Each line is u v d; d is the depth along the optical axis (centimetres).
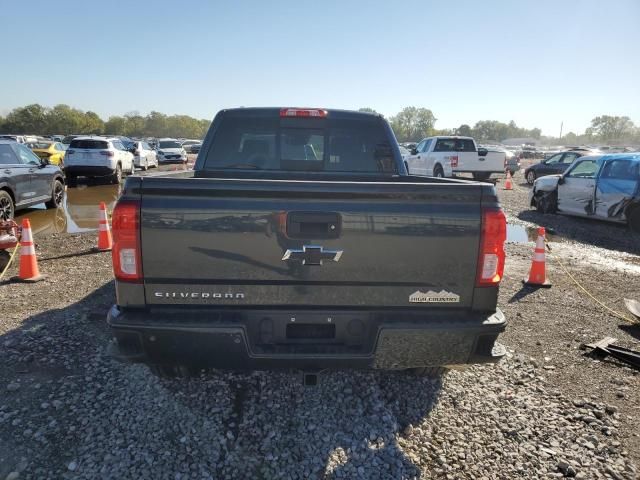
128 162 2278
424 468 282
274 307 283
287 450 293
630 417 343
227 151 483
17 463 276
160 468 274
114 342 298
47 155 2366
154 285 277
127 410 328
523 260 838
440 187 282
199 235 273
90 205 1433
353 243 279
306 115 481
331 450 295
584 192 1207
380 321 283
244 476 271
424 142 2452
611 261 841
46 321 490
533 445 307
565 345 469
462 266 287
